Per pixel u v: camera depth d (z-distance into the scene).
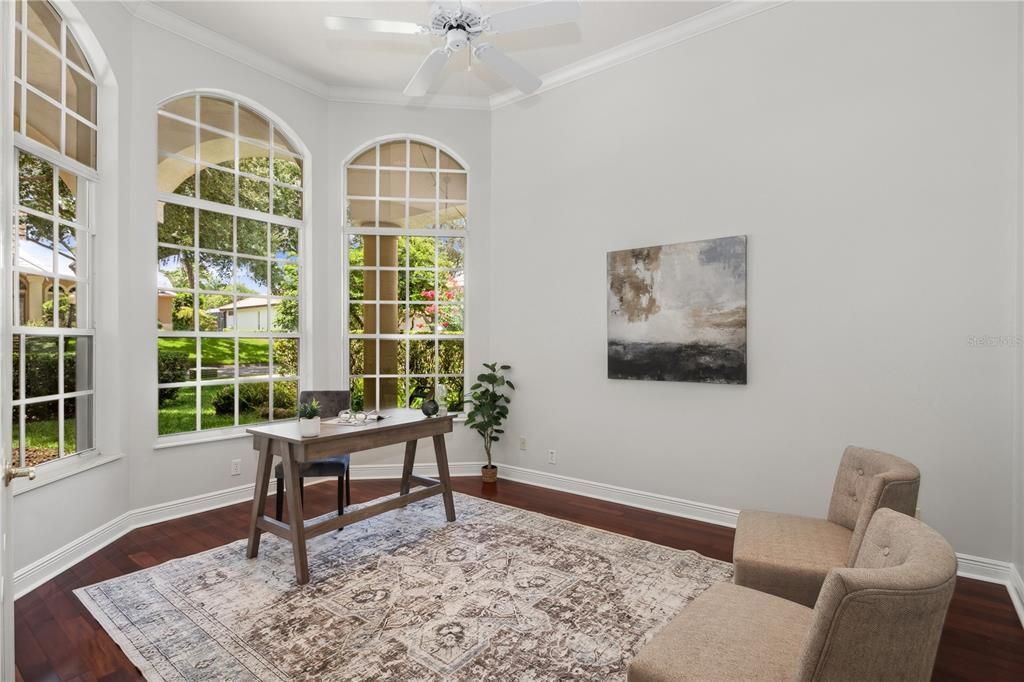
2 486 1.40
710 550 3.31
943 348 3.02
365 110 5.04
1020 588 2.63
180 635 2.36
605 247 4.39
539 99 4.83
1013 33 2.84
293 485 2.93
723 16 3.75
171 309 4.01
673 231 4.02
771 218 3.57
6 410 1.44
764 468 3.61
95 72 3.50
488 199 5.22
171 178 4.02
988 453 2.91
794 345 3.48
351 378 5.10
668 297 3.98
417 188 5.21
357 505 4.21
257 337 4.55
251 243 4.52
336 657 2.19
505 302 5.08
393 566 3.05
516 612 2.54
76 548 3.14
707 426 3.85
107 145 3.55
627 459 4.26
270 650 2.24
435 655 2.20
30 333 3.02
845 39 3.31
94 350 3.50
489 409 4.83
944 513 3.03
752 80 3.66
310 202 4.84
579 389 4.55
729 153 3.75
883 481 2.08
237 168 4.41
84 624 2.45
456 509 4.10
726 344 3.72
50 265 3.18
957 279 2.98
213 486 4.14
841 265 3.32
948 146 3.01
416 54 4.39
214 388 4.26
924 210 3.07
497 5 3.67
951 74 3.00
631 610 2.56
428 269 5.23
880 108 3.20
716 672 1.40
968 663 2.19
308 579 2.88
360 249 5.13
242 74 4.33
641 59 4.18
